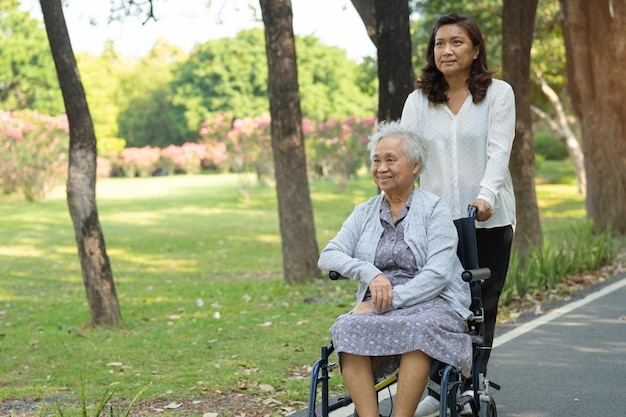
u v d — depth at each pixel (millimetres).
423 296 4262
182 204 35219
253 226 26594
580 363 6898
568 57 16469
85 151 9586
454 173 5074
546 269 10688
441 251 4367
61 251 21266
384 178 4484
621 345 7449
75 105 9453
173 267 17656
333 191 36531
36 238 24250
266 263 17688
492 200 4820
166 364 7641
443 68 5023
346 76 69812
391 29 9891
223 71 68750
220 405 6078
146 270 17281
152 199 38594
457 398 4359
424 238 4430
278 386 6531
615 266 12383
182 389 6562
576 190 35875
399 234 4492
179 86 71688
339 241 4555
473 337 4426
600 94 16094
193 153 59219
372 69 25703
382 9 9922
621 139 16125
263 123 36781
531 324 8562
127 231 25938
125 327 9766
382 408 5887
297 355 7641
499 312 9281
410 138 4504
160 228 26672
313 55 68812
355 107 69125
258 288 12742
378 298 4227
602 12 15852
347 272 4387
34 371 7641
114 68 65500
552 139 53469
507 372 6734
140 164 59625
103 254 9859
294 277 12258
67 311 11906
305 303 10750
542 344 7641
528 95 12516
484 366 5031
